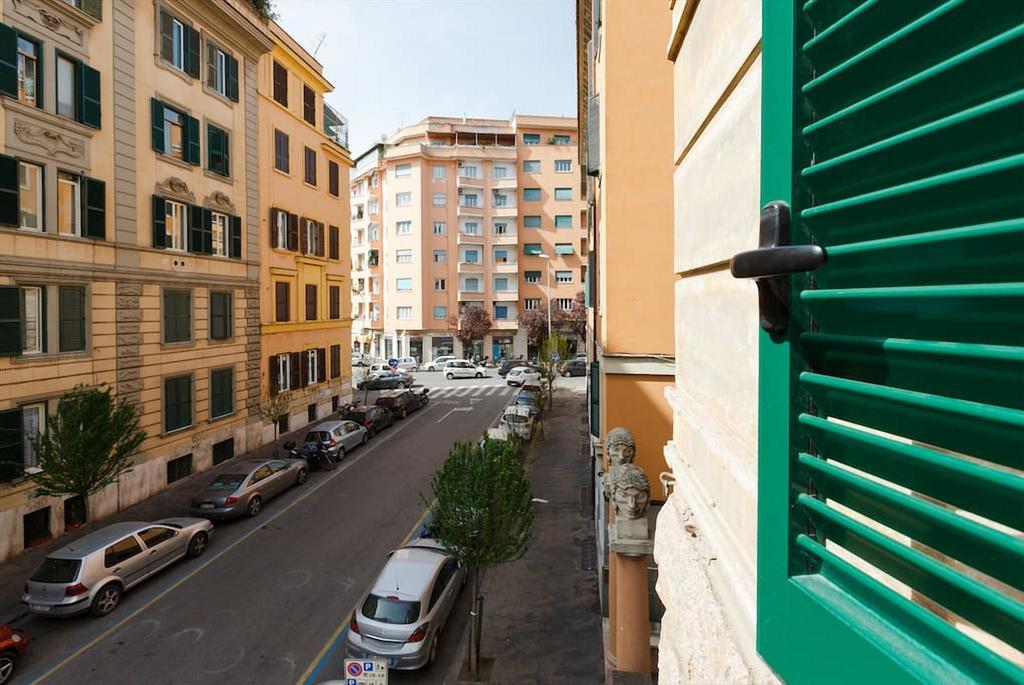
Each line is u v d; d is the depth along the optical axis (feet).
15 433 44.01
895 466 3.50
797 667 4.19
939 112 3.27
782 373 4.42
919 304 3.29
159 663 31.63
